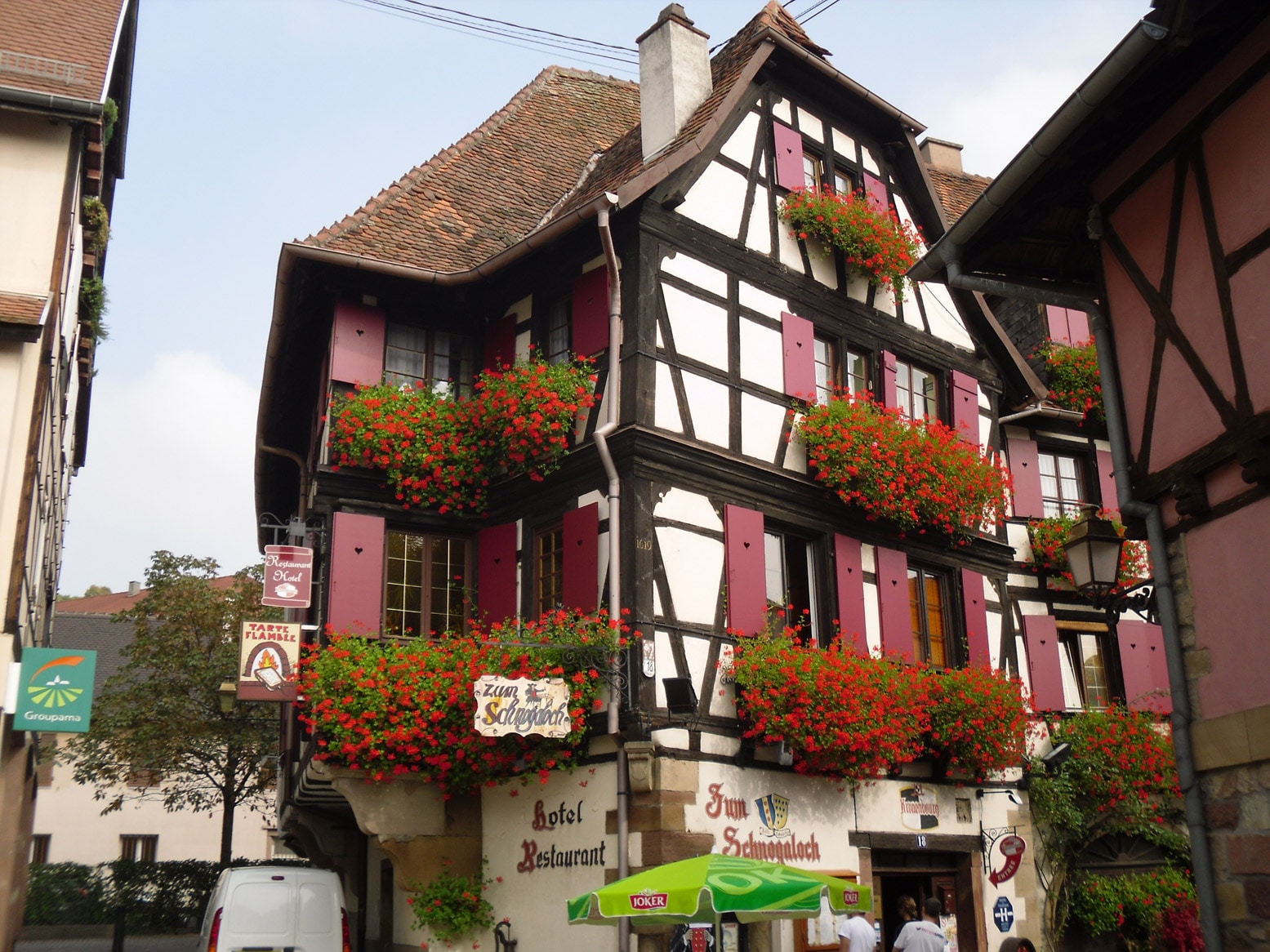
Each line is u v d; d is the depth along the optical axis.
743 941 10.41
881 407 13.16
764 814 10.80
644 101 13.42
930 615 13.55
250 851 30.28
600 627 10.38
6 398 8.99
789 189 13.21
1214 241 7.05
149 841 29.38
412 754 10.51
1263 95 6.73
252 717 22.72
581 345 11.80
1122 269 7.90
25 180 9.71
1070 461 16.50
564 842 10.69
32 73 9.85
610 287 11.37
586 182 15.34
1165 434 7.39
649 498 10.85
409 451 11.70
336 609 11.16
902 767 12.30
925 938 9.04
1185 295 7.27
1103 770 13.64
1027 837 13.45
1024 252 8.84
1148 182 7.68
